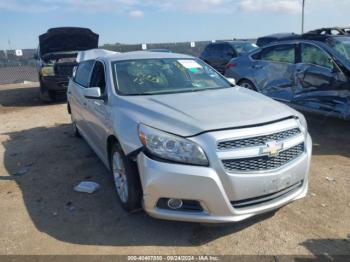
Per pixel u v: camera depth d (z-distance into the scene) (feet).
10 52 61.52
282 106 13.14
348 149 19.62
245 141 10.98
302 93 24.06
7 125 29.60
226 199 10.85
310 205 13.67
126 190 12.72
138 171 11.88
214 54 47.19
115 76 15.62
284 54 25.72
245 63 28.76
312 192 14.67
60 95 40.83
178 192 10.90
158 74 16.11
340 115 21.79
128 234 12.24
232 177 10.77
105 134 14.74
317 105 23.16
